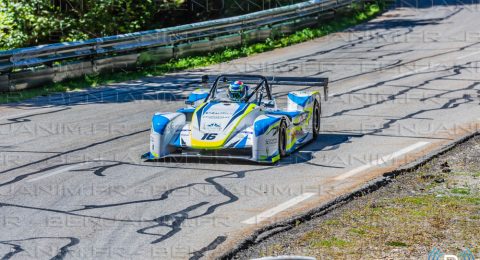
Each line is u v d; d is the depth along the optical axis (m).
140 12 84.69
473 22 88.88
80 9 79.31
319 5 87.00
